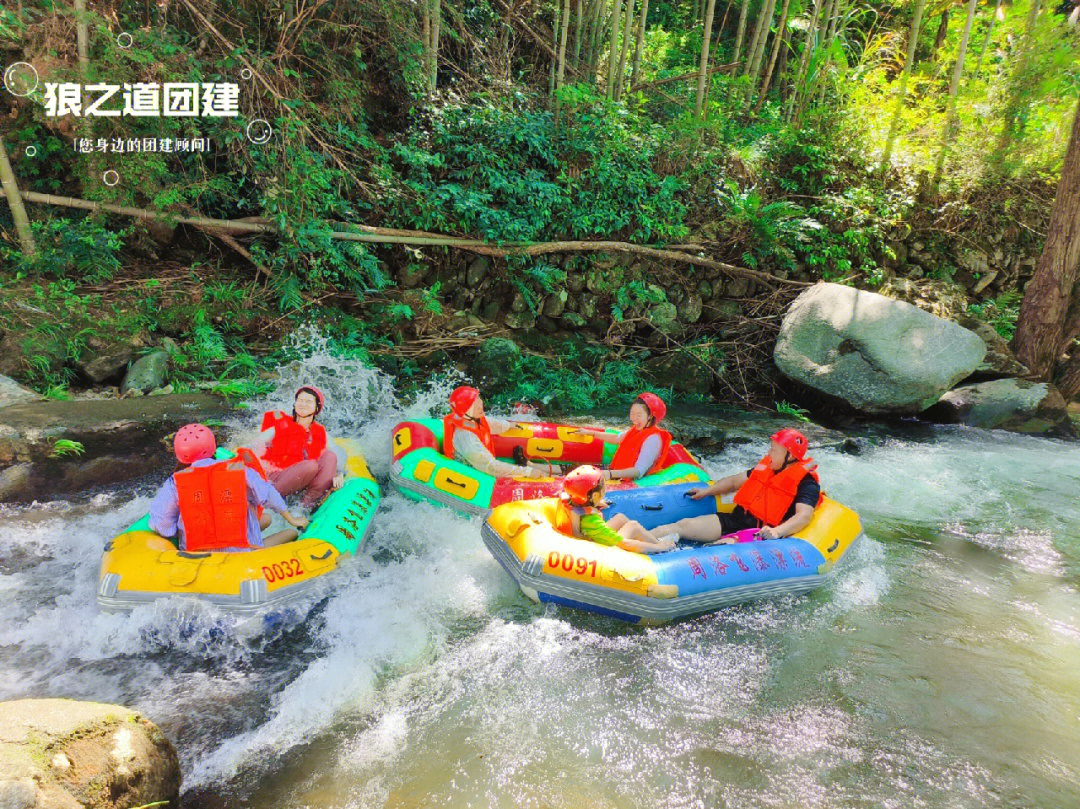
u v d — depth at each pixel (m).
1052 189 9.94
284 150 6.59
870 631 3.58
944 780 2.58
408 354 7.25
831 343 7.51
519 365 7.31
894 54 12.41
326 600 3.55
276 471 4.18
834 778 2.56
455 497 4.48
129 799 2.03
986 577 4.24
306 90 7.29
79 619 3.25
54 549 3.92
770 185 9.74
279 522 4.10
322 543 3.63
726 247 8.97
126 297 6.53
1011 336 9.09
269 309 7.09
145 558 3.27
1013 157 9.76
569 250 8.23
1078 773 2.64
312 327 6.98
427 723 2.76
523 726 2.77
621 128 8.55
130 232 6.71
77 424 4.87
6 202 6.56
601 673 3.14
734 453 6.32
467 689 2.98
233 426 5.30
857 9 12.26
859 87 10.03
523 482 4.46
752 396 8.15
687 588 3.47
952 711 2.97
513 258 7.94
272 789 2.40
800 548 3.87
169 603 3.18
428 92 8.20
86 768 1.92
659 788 2.48
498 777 2.49
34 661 3.01
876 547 4.57
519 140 7.95
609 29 10.97
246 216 7.36
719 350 8.35
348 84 7.29
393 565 3.94
